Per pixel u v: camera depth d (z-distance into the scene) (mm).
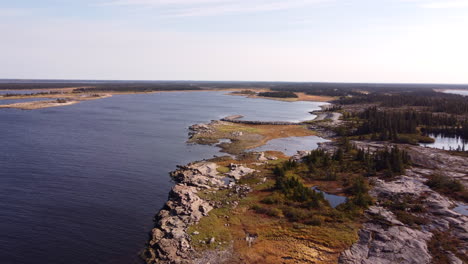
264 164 71375
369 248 36156
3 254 34875
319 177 61938
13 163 65688
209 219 43156
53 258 34719
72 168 64375
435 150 81812
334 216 44125
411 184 56094
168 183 58344
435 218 42844
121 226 42188
